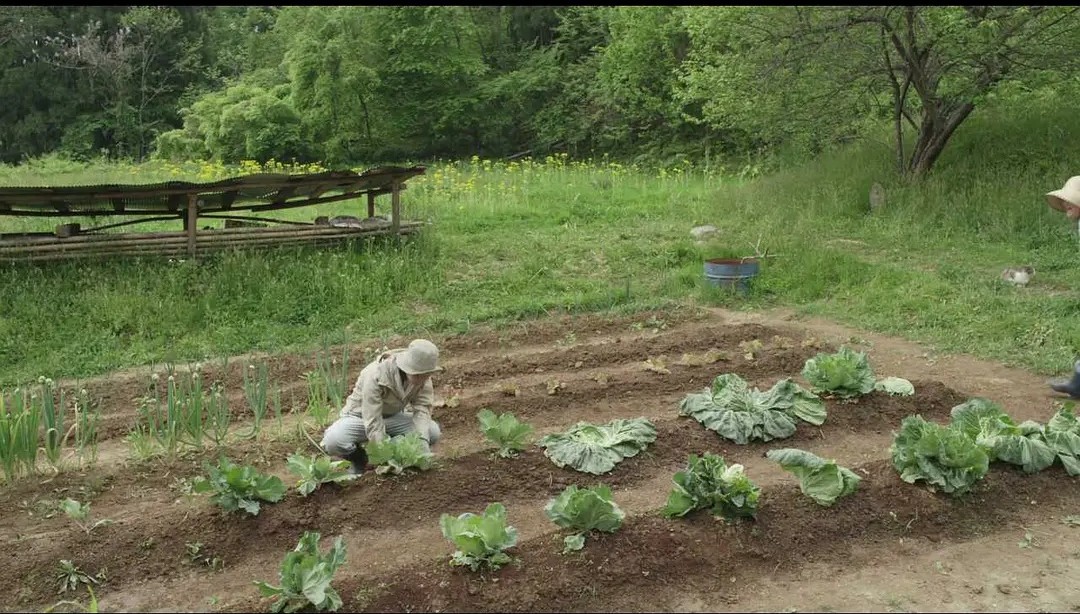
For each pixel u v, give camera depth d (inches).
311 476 197.5
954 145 597.3
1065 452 216.2
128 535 185.2
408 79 1218.0
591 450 217.2
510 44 1396.4
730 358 304.3
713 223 574.6
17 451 214.2
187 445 241.9
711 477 185.8
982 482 206.7
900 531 192.7
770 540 184.1
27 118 1422.2
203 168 803.4
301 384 303.6
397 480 203.3
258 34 1603.1
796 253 459.8
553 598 165.8
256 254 422.9
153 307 372.8
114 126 1424.7
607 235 543.8
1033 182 518.0
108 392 299.9
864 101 616.7
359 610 160.9
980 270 429.1
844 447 233.0
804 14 561.3
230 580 174.9
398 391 207.5
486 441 234.1
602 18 1230.3
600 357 323.6
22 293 371.6
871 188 568.1
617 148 1234.0
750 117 636.1
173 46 1534.2
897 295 395.2
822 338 344.5
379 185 487.8
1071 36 504.1
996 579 175.8
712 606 166.6
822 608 165.2
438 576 168.1
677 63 1106.7
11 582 172.9
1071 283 394.3
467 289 431.8
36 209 447.8
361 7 1183.6
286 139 1088.2
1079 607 165.6
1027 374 300.8
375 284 414.9
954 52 507.5
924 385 268.8
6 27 1387.8
